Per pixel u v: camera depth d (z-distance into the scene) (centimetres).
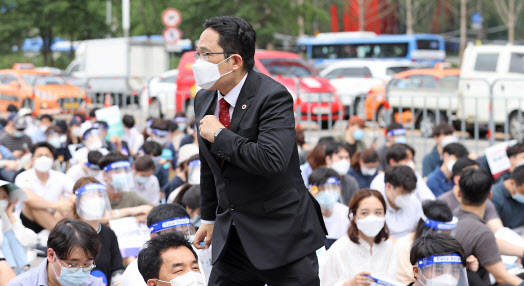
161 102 2180
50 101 2319
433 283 665
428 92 2005
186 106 2177
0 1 4259
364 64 3038
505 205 1070
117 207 1046
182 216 762
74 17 4300
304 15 4581
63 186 1162
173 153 1623
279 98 530
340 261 827
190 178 1028
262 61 2816
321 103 1928
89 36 4425
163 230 753
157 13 4266
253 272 586
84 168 1196
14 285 640
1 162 1398
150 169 1210
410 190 980
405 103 1883
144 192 1237
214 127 526
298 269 556
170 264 558
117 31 4934
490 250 863
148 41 4053
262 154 513
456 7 8025
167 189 1382
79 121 1733
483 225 874
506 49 2448
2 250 862
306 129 1950
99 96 2266
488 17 8144
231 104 541
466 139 1841
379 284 730
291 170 554
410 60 4509
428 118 1869
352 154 1527
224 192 557
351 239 830
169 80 2812
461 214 905
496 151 1248
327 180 966
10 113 1873
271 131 522
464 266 676
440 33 8038
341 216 993
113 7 4981
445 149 1251
